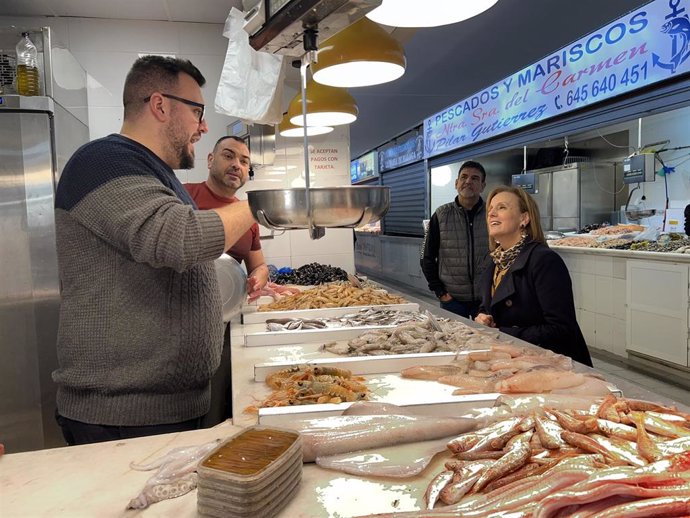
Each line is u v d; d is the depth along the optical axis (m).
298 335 2.52
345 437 1.28
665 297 4.96
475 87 9.59
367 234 13.52
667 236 6.03
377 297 3.34
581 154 9.47
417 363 2.05
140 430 1.70
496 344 2.23
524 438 1.24
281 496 1.06
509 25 6.29
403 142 10.73
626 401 1.39
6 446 3.36
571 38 6.85
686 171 7.57
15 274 3.28
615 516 0.87
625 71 4.39
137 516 1.07
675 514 0.86
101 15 4.62
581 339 2.59
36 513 1.09
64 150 3.56
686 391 4.76
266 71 2.29
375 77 2.21
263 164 3.98
